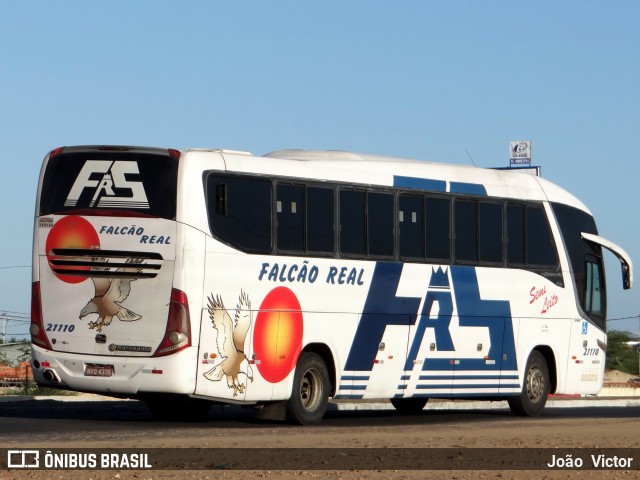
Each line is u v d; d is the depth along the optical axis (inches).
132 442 740.7
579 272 1173.7
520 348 1110.4
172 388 847.7
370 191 984.3
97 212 868.0
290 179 924.0
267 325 899.4
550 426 977.5
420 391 1022.4
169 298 849.5
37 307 884.0
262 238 898.1
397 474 604.7
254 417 983.6
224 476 583.5
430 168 1044.5
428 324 1026.1
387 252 993.5
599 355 1194.0
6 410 1092.5
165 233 852.6
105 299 864.9
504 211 1101.7
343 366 960.3
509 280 1098.7
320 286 940.0
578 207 1186.6
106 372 862.5
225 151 890.7
